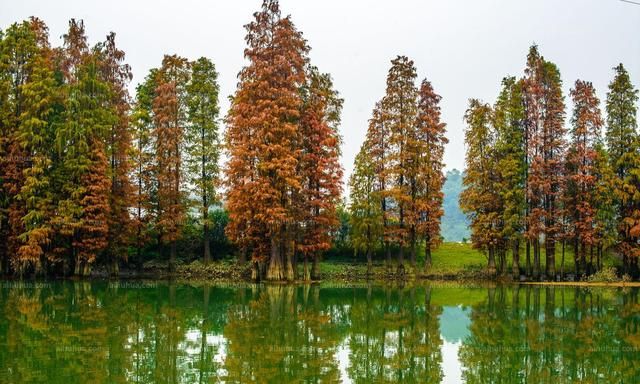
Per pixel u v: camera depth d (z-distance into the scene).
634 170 50.19
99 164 44.91
